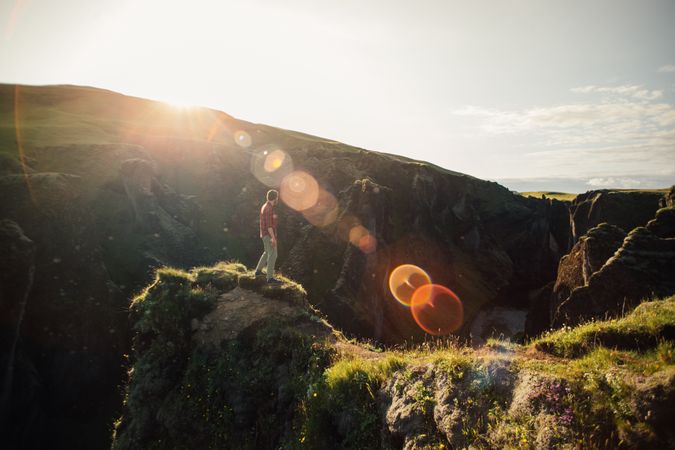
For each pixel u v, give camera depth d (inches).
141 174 2069.4
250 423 443.2
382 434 310.2
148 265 1697.8
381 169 3299.7
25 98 3681.1
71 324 1370.6
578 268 1291.8
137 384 522.6
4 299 1127.0
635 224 2989.7
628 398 209.3
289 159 3036.4
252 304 566.9
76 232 1540.4
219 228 2369.6
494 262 3730.3
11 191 1482.5
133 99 4515.3
